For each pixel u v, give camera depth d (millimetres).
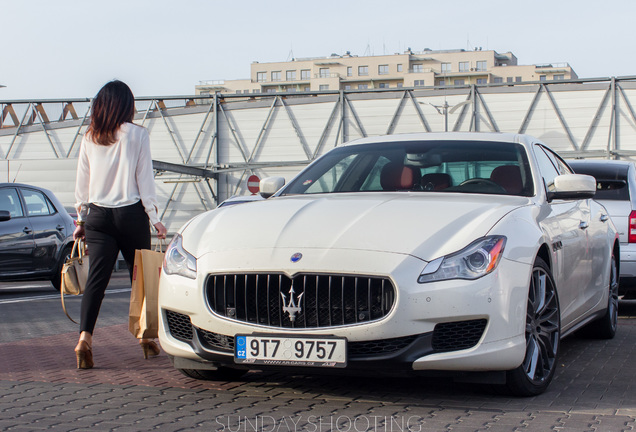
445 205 4012
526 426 3281
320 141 37031
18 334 6738
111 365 4965
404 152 5051
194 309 3838
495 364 3609
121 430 3271
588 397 3898
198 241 4031
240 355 3691
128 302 9727
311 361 3566
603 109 33938
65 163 20375
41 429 3305
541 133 34594
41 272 11367
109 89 4969
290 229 3836
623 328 6977
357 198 4340
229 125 37938
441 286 3521
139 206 5004
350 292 3559
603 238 5797
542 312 4090
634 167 8258
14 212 11062
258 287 3670
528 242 3898
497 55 147750
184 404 3770
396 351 3543
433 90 36000
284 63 148000
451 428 3250
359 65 144000
